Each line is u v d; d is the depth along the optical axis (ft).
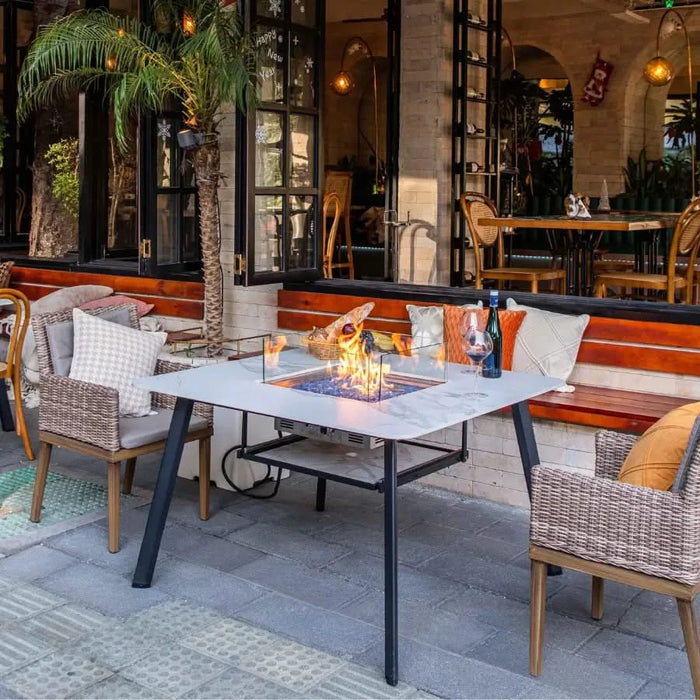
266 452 13.43
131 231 25.93
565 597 12.96
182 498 16.66
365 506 16.42
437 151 28.76
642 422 14.65
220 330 19.29
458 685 10.64
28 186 32.27
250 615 12.27
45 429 14.99
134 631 11.78
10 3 30.86
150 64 18.54
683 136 50.98
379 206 43.80
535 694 10.45
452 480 17.31
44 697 10.30
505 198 32.63
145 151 20.70
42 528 15.10
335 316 19.26
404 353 13.03
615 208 43.52
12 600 12.60
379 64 57.00
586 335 16.39
